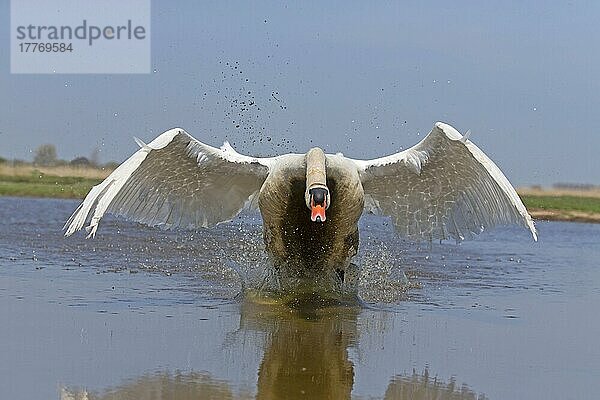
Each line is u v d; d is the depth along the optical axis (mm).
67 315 10727
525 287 14305
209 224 13336
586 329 10742
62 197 30703
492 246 21156
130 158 11391
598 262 18312
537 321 11234
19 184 31438
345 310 11711
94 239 18750
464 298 13039
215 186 12914
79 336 9539
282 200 11922
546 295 13484
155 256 16406
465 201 12844
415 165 12258
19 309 11031
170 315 10945
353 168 12016
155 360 8500
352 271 13062
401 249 18859
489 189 12297
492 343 9781
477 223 12836
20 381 7660
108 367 8203
